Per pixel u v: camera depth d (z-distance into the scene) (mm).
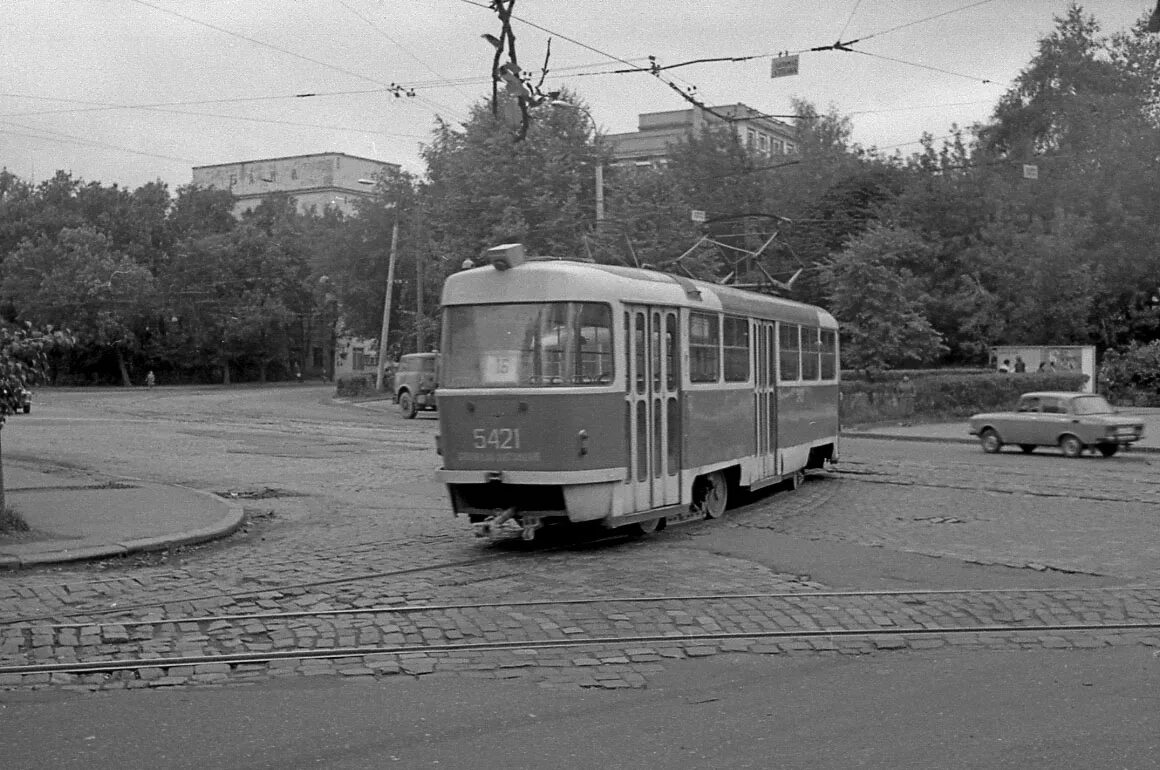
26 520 13828
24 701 6949
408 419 43625
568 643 8375
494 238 44750
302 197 106125
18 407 12828
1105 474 22438
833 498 18406
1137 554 12664
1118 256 52625
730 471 16828
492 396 12711
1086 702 7047
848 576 11227
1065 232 50281
